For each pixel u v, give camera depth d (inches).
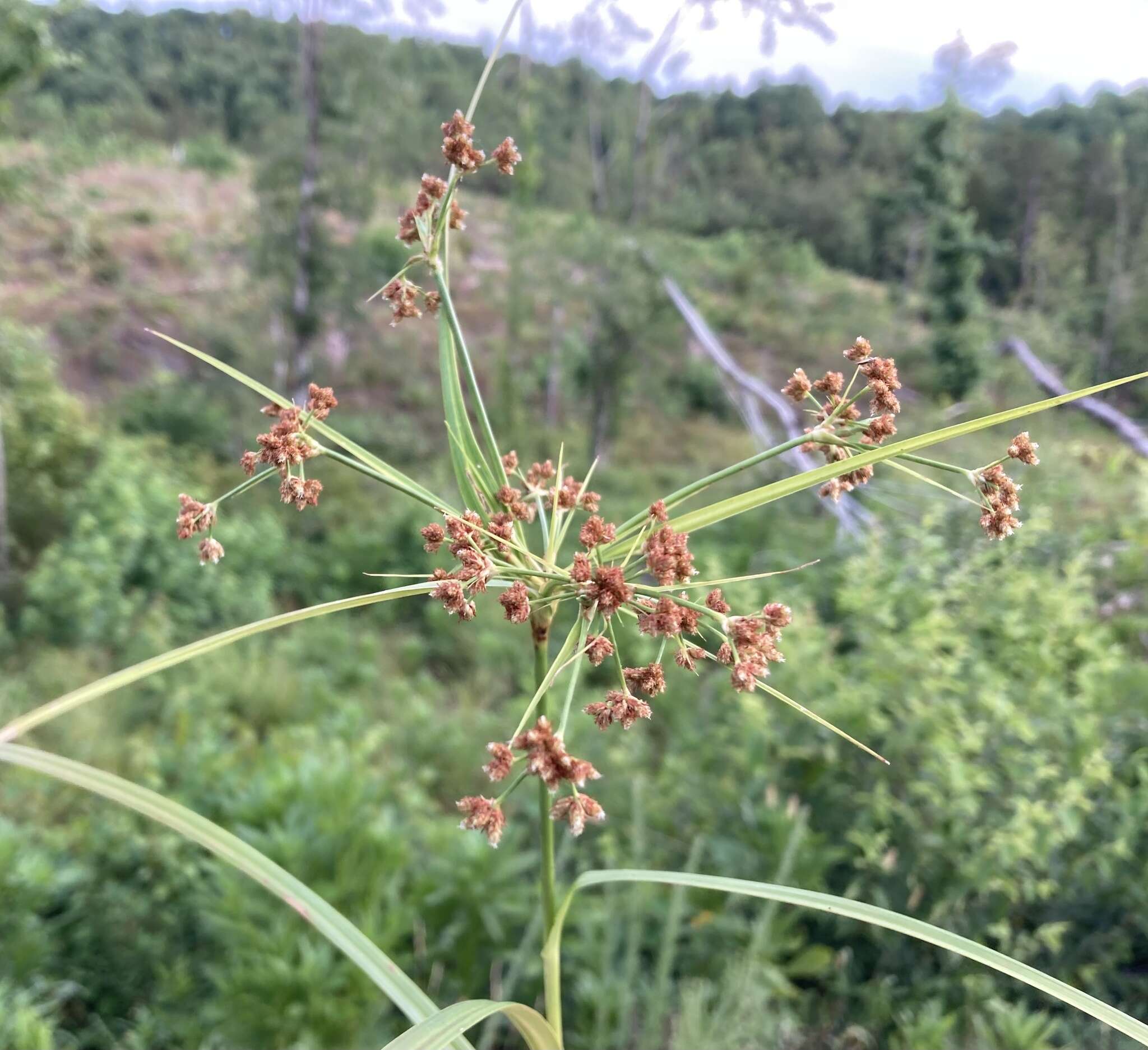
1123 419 407.8
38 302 666.2
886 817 129.6
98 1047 128.9
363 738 210.8
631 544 44.9
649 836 145.6
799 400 47.0
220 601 326.6
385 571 378.0
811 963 125.6
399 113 560.1
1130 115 1326.3
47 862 143.6
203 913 134.3
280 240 549.0
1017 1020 109.0
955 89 849.5
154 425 529.7
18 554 356.5
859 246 1147.3
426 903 136.2
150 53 1183.6
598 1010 114.7
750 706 146.9
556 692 195.8
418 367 668.1
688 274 614.5
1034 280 1143.6
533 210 609.0
